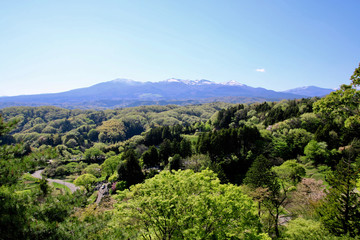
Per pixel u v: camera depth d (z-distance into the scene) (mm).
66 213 7770
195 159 55062
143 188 16062
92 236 8492
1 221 5805
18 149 7520
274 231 24547
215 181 18672
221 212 15391
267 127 77562
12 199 6719
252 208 17984
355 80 17969
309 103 91188
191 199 14781
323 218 19984
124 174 55500
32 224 6539
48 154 7590
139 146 95625
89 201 8719
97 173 74750
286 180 32406
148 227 15625
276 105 116625
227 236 15797
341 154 43719
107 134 147000
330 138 50344
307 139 55688
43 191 7770
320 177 39031
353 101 19188
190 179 16453
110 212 13719
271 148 58125
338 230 18625
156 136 108000
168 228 14672
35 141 113750
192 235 14422
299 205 28984
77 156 104188
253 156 58812
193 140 90500
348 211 18703
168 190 15164
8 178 6695
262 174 29344
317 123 63906
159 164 72500
